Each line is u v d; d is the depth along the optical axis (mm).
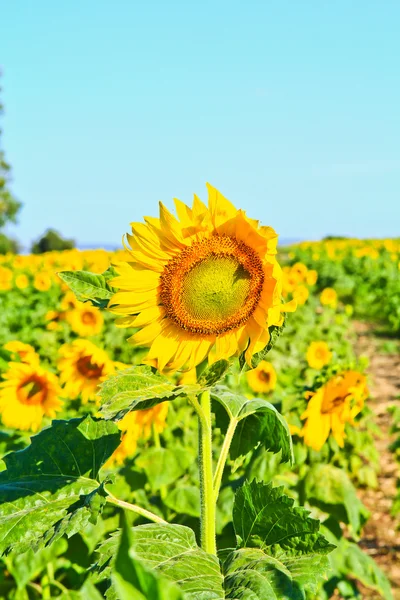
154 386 781
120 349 4000
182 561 727
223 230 829
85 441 866
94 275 866
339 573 1640
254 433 964
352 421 1629
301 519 743
